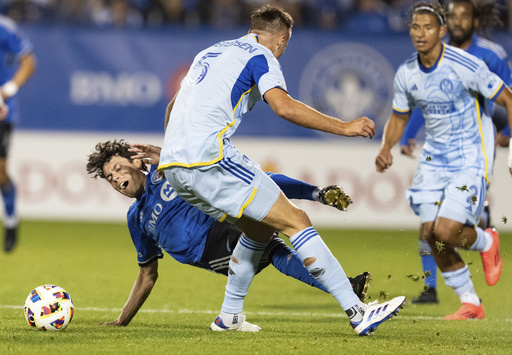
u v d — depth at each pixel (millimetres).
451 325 20500
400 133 24750
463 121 23297
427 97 23391
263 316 22234
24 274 30891
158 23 53562
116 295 25938
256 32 17500
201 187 16312
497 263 23484
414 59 23719
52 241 42719
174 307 23797
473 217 22938
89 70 48062
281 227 16625
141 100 48094
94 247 40375
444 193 23391
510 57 46469
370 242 42812
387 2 53312
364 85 47531
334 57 47500
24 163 47906
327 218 48250
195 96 16594
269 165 48094
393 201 47438
